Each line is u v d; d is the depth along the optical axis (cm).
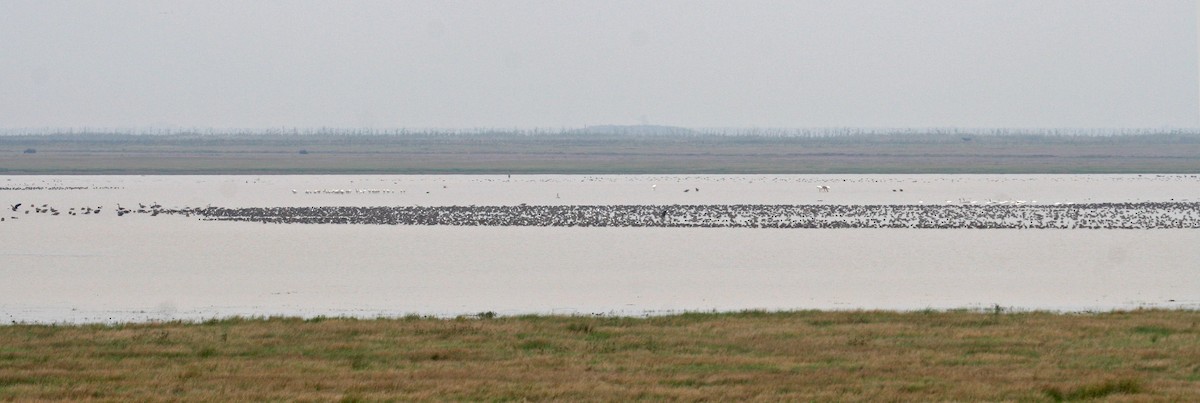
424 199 16188
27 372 3341
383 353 3712
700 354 3716
